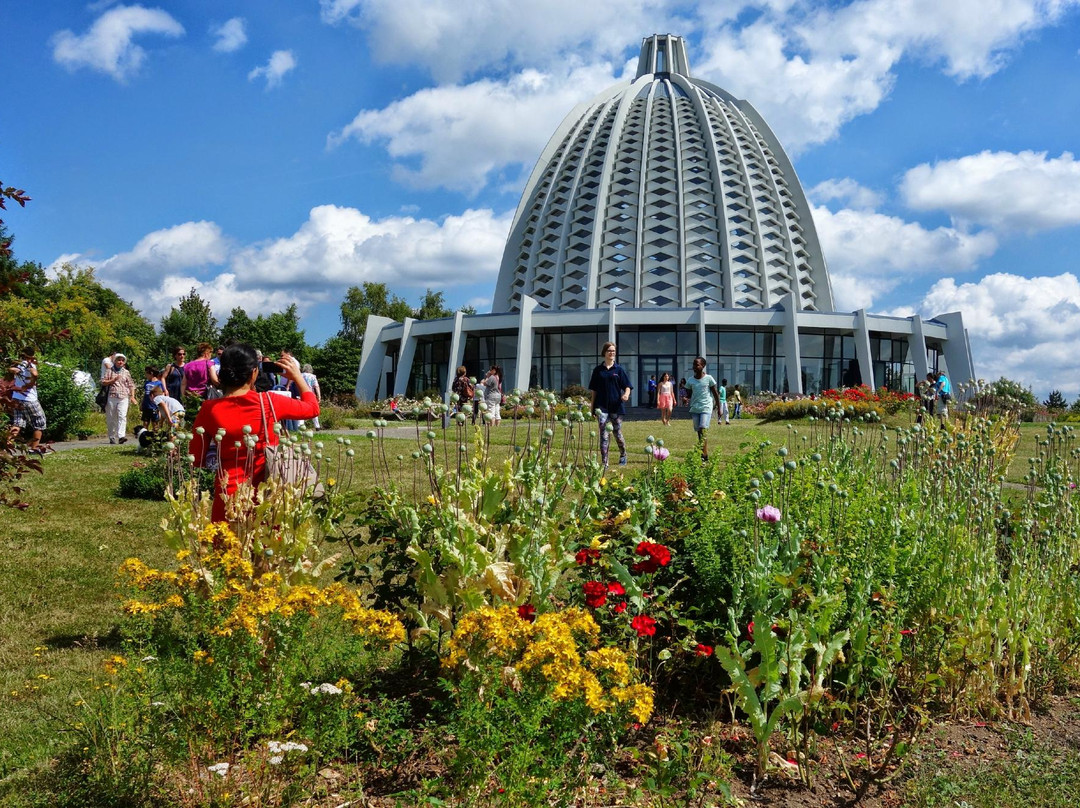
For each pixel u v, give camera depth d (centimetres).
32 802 271
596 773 297
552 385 4850
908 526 404
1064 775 321
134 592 353
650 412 3978
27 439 403
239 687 265
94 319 4550
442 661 285
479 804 250
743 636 371
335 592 299
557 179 7319
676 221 6656
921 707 361
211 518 414
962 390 1016
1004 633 391
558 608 398
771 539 362
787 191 7262
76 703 330
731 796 281
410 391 5469
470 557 339
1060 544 469
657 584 399
